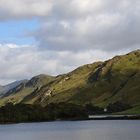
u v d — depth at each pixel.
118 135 153.38
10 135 178.62
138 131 167.75
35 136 169.25
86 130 189.50
